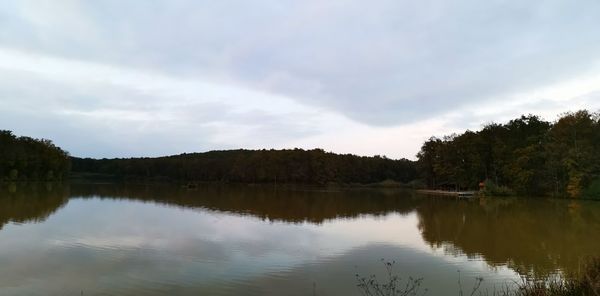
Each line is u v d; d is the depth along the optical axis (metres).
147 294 15.23
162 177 165.75
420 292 16.17
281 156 152.00
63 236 26.39
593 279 11.01
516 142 89.50
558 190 75.25
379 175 157.75
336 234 29.84
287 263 20.16
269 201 62.34
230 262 20.11
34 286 15.98
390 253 23.17
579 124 72.88
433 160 115.69
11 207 43.34
